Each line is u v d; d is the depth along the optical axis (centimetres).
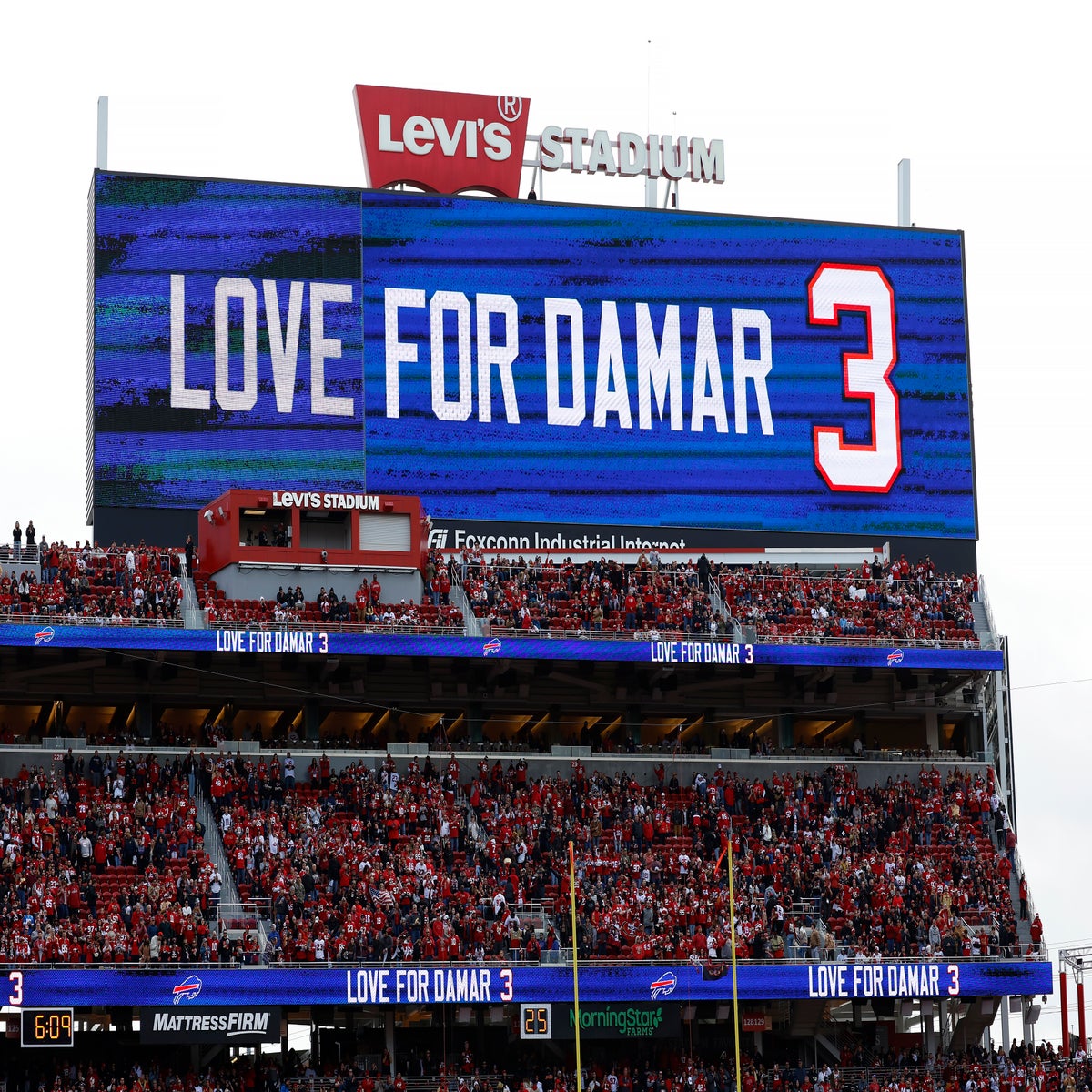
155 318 7269
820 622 7400
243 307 7362
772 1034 6900
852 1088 6475
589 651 7044
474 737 7338
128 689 7000
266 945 6084
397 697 7256
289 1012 6594
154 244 7306
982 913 6931
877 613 7512
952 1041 7069
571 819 6875
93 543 7094
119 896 6128
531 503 7519
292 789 6706
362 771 6806
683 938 6456
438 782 6844
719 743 7562
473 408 7531
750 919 6619
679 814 6969
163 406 7231
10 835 6200
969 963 6662
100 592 6781
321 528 7131
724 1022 6788
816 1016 6856
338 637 6838
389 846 6588
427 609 7056
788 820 7044
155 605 6769
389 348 7488
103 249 7256
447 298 7562
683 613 7300
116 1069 6012
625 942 6444
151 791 6550
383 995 6100
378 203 7550
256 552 6975
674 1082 6319
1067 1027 6900
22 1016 5766
